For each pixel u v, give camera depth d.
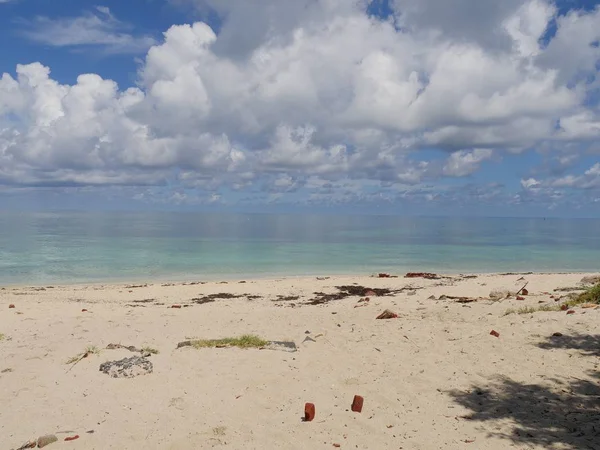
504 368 8.73
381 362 9.46
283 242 63.19
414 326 12.31
